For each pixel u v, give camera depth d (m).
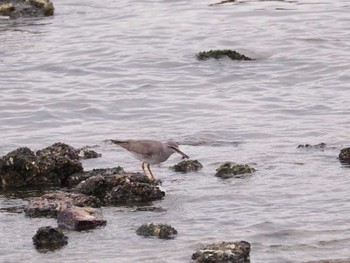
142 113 21.75
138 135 19.86
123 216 14.59
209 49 27.59
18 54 27.48
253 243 13.28
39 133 20.19
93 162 17.78
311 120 20.66
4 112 21.80
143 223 14.25
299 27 29.69
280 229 13.84
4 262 12.72
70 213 14.23
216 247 12.75
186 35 29.36
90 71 25.73
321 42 27.83
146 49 27.88
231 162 17.06
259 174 16.69
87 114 21.77
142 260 12.70
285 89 23.56
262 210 14.76
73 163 16.69
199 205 15.09
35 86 24.14
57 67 26.08
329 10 32.06
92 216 14.22
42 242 13.41
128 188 15.41
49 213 14.75
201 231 13.85
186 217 14.51
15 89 23.81
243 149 18.53
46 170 16.53
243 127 20.27
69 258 12.85
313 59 26.11
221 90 23.67
